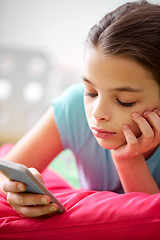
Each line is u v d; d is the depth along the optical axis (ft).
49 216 2.64
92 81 2.59
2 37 10.39
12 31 10.36
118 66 2.47
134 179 3.13
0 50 9.41
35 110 9.31
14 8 10.26
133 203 2.50
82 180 4.16
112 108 2.65
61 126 3.76
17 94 9.30
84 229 2.46
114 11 2.83
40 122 3.91
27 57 9.43
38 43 10.29
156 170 3.58
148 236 2.40
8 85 9.32
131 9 2.74
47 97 9.41
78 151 3.82
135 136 2.90
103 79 2.53
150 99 2.66
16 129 9.25
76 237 2.48
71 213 2.55
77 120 3.65
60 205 2.57
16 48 9.49
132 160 3.09
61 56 10.21
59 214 2.61
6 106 9.29
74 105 3.64
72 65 10.15
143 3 2.89
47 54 9.59
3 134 9.20
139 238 2.41
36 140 3.78
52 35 10.24
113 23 2.55
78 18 10.07
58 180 4.09
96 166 3.79
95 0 9.93
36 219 2.61
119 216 2.43
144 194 2.69
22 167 2.15
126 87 2.52
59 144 3.89
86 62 2.61
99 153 3.67
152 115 2.74
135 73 2.49
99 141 2.88
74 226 2.48
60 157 6.08
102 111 2.64
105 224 2.44
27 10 10.23
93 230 2.45
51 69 9.87
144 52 2.46
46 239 2.51
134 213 2.42
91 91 2.74
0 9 10.26
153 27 2.54
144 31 2.51
